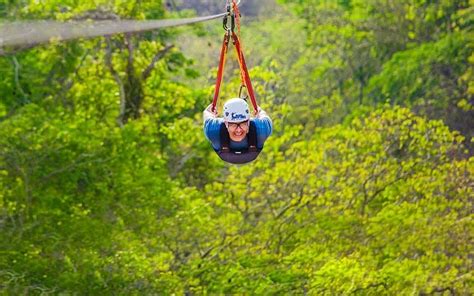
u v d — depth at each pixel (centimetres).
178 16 10044
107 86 7706
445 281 6694
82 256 5597
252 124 2884
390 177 7462
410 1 13138
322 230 6831
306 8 13875
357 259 6669
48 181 6266
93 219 6003
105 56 8319
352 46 13925
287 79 13775
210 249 6588
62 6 7481
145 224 6306
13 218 5972
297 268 6253
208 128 2897
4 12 6794
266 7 18100
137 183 6369
